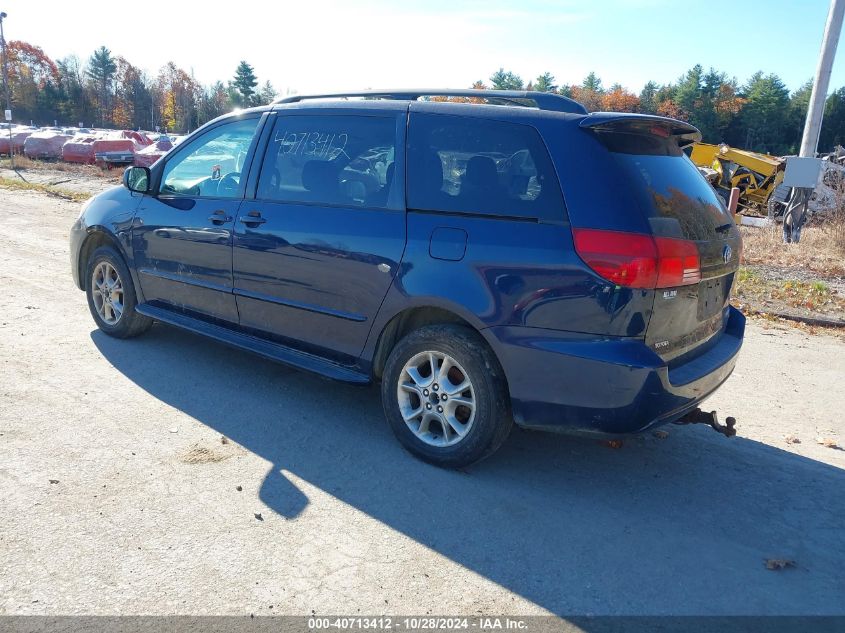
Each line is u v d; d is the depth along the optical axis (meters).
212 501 3.46
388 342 4.15
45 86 131.62
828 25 13.73
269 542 3.14
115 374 5.05
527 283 3.48
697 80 103.00
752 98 103.25
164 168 5.39
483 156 3.75
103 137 37.44
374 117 4.21
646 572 3.09
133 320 5.70
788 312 8.25
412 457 4.05
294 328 4.49
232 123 5.00
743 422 4.99
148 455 3.88
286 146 4.59
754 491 3.91
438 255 3.75
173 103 128.50
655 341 3.41
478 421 3.72
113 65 138.62
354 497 3.57
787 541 3.41
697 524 3.52
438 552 3.14
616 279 3.28
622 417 3.38
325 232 4.20
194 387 4.90
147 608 2.67
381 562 3.05
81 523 3.20
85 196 18.03
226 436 4.18
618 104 97.19
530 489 3.77
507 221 3.60
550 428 3.57
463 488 3.73
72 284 7.64
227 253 4.75
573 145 3.52
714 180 21.05
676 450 4.41
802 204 13.96
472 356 3.67
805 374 6.18
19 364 5.12
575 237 3.38
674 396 3.47
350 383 4.21
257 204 4.62
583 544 3.28
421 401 3.96
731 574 3.11
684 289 3.52
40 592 2.73
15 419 4.21
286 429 4.33
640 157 3.63
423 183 3.91
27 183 20.53
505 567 3.06
